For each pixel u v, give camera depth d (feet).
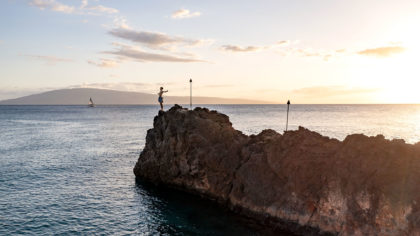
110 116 619.67
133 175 138.51
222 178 102.68
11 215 92.02
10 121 478.59
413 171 71.05
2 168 149.69
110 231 82.58
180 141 114.52
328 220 75.31
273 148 93.04
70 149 205.46
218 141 111.04
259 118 489.26
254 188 91.25
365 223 70.08
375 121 412.98
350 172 77.36
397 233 66.08
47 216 91.81
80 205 100.99
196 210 96.27
